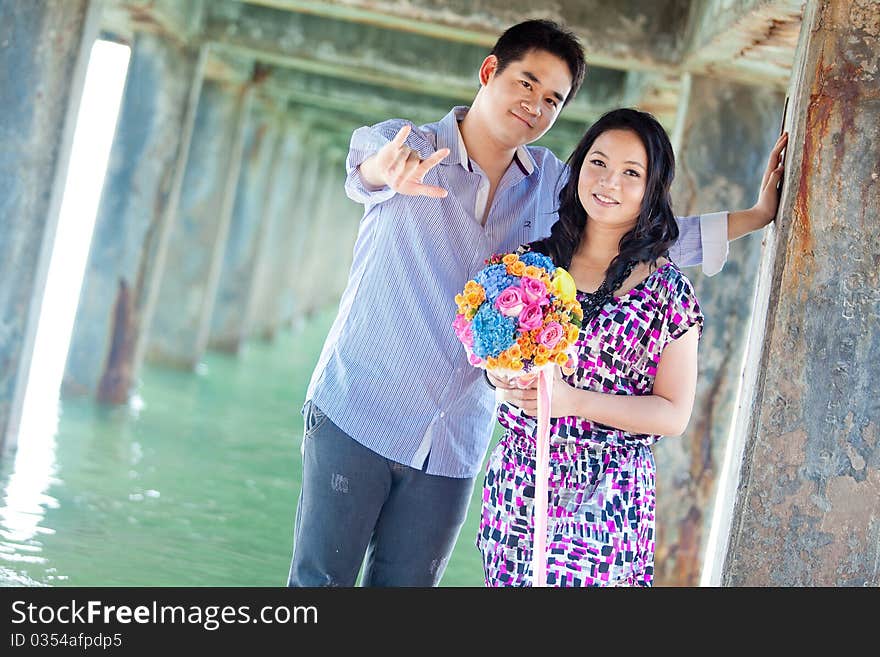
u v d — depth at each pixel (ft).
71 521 20.39
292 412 38.17
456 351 11.75
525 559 10.93
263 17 33.32
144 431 30.04
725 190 22.34
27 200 22.41
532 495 10.91
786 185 12.49
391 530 12.16
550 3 21.99
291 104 57.67
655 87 27.20
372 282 11.82
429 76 33.09
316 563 11.94
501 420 11.29
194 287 42.70
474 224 11.75
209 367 45.37
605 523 10.70
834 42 12.35
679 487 21.68
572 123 44.24
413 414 11.76
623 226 11.08
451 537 12.26
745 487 12.47
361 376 11.79
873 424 12.37
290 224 63.77
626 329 10.80
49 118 22.36
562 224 11.19
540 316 10.23
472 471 12.14
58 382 35.24
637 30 22.11
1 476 22.31
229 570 19.36
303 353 60.13
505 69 11.66
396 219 11.71
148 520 21.47
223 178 42.63
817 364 12.39
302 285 79.92
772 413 12.42
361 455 11.75
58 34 22.29
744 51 19.66
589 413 10.60
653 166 10.79
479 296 10.44
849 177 12.34
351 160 11.71
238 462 28.48
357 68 33.40
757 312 13.15
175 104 34.09
